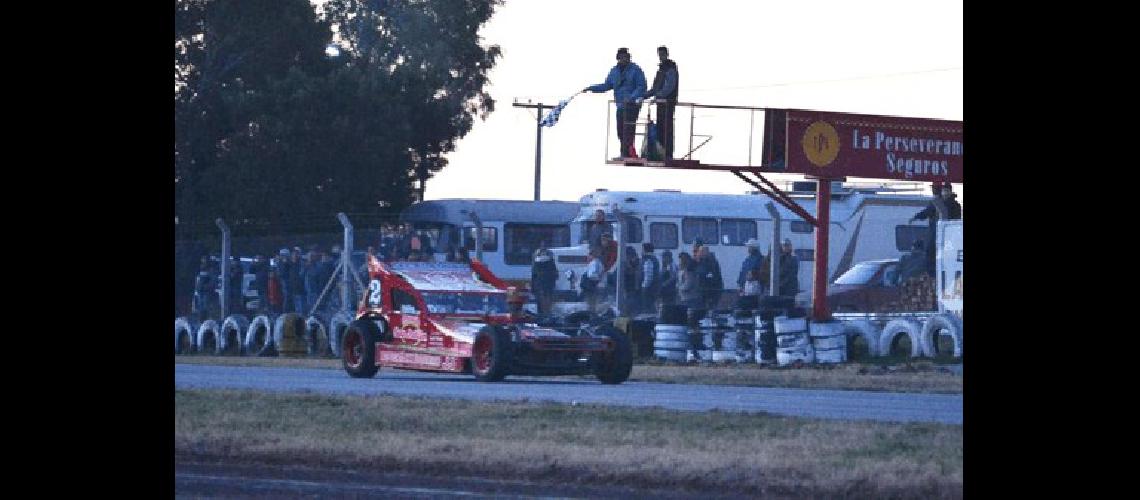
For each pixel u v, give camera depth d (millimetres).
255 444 48219
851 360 103375
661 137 109250
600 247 130375
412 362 85562
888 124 115875
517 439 48344
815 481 38125
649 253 130125
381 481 41844
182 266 173125
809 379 85000
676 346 105375
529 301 85938
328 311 132000
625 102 109375
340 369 100500
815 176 113312
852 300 145250
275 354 121625
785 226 178625
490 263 175375
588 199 170750
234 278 138875
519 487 40438
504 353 80750
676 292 129500
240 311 138125
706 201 174750
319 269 132250
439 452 45188
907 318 107625
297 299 133750
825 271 113125
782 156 112562
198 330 128750
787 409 61531
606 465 41688
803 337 102250
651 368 98250
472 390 74125
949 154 118125
